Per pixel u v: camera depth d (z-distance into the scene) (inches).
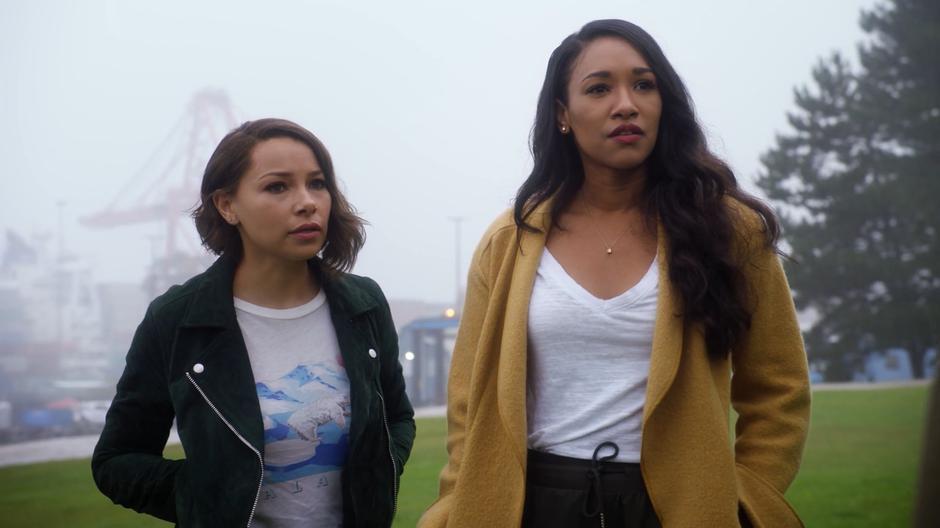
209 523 95.0
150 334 100.8
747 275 98.0
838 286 1524.4
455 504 99.7
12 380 1601.9
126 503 100.7
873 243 1582.2
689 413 93.2
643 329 95.4
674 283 94.9
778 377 99.2
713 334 94.7
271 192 99.3
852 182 1584.6
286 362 101.0
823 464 391.9
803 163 1631.4
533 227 101.8
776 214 100.0
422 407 916.0
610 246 100.0
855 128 1635.1
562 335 97.0
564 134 104.0
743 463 97.8
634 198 102.5
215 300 99.8
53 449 669.3
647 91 99.2
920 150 1584.6
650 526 93.1
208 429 96.3
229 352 98.6
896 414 569.9
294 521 98.3
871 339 1531.7
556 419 97.1
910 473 361.7
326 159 103.3
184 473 97.7
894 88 1647.4
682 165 98.9
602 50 99.6
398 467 106.3
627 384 95.0
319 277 105.9
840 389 775.7
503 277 102.3
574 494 94.7
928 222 1491.1
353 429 99.4
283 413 98.3
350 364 101.5
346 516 99.7
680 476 92.1
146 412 101.7
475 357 103.5
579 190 104.3
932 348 1496.1
